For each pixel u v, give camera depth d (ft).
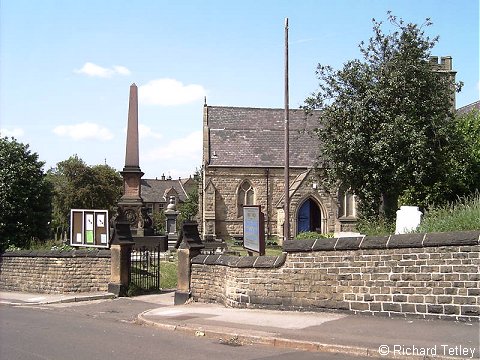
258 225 52.31
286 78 79.36
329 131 75.46
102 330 37.93
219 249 111.34
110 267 62.13
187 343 32.12
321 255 39.68
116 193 229.45
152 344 31.89
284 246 41.39
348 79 73.82
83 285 62.59
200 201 172.24
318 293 39.65
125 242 61.11
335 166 74.38
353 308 37.86
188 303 50.06
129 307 52.31
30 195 82.17
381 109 70.90
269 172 161.48
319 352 28.55
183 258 52.19
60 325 40.75
